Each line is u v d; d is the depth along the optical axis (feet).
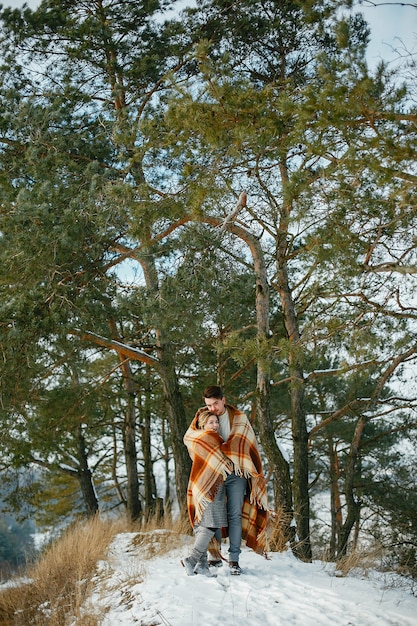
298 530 44.01
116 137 30.73
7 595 27.07
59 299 37.35
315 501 82.58
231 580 20.27
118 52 48.21
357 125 22.53
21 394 40.32
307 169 28.27
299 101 24.04
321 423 46.83
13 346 36.70
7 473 65.21
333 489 74.64
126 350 45.06
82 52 47.44
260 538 21.42
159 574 22.54
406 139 20.97
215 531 20.92
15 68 48.39
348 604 18.01
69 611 22.09
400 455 69.21
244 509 21.52
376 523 56.75
